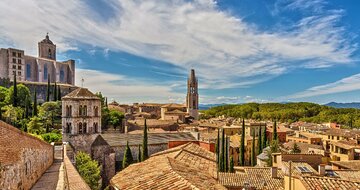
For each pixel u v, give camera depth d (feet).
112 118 388.78
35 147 85.66
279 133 420.77
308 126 523.70
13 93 348.18
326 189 66.80
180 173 51.60
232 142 326.85
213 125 488.44
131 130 386.73
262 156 244.01
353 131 374.63
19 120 293.64
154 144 274.36
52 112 324.80
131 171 63.31
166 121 444.96
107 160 228.43
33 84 442.09
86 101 218.18
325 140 332.60
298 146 279.90
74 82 631.97
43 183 85.15
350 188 65.77
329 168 144.66
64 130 213.66
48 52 650.02
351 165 167.22
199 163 87.04
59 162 140.05
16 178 58.39
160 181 48.83
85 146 217.56
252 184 122.93
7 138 55.88
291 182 81.41
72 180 67.67
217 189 48.01
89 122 219.82
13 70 497.05
